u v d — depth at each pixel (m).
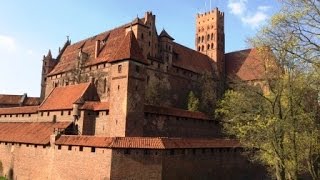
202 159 56.75
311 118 32.09
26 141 61.41
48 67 103.50
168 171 49.69
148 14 80.69
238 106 47.09
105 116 60.22
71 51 98.62
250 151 59.19
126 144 47.66
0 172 66.88
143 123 59.56
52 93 76.31
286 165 35.28
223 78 97.19
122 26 85.06
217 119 76.06
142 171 47.69
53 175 54.56
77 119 61.84
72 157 52.16
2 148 68.25
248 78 93.44
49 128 63.53
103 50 82.62
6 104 117.12
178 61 88.81
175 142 51.97
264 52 34.78
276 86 34.88
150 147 48.03
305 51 26.08
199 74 93.81
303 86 29.94
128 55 57.31
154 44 81.62
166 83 82.25
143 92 59.47
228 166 62.16
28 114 77.12
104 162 47.44
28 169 60.19
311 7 24.45
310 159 33.91
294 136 33.19
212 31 107.69
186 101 86.81
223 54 107.62
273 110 35.47
